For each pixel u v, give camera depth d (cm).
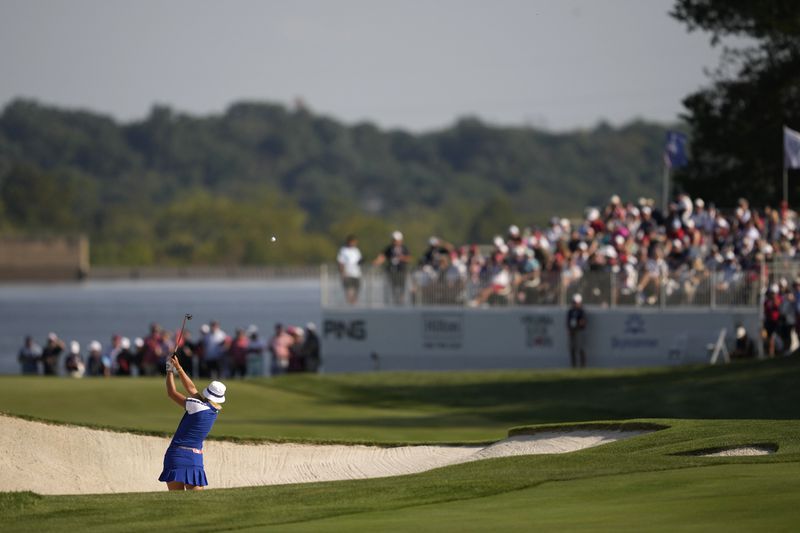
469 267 15338
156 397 11419
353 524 4559
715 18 17538
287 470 7188
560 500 4819
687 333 13750
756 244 13638
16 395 11369
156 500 5316
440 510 4791
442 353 15325
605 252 14338
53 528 4822
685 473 5244
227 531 4575
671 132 16550
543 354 14675
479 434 9112
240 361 14862
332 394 12300
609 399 11306
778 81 17888
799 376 11062
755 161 18100
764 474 5078
